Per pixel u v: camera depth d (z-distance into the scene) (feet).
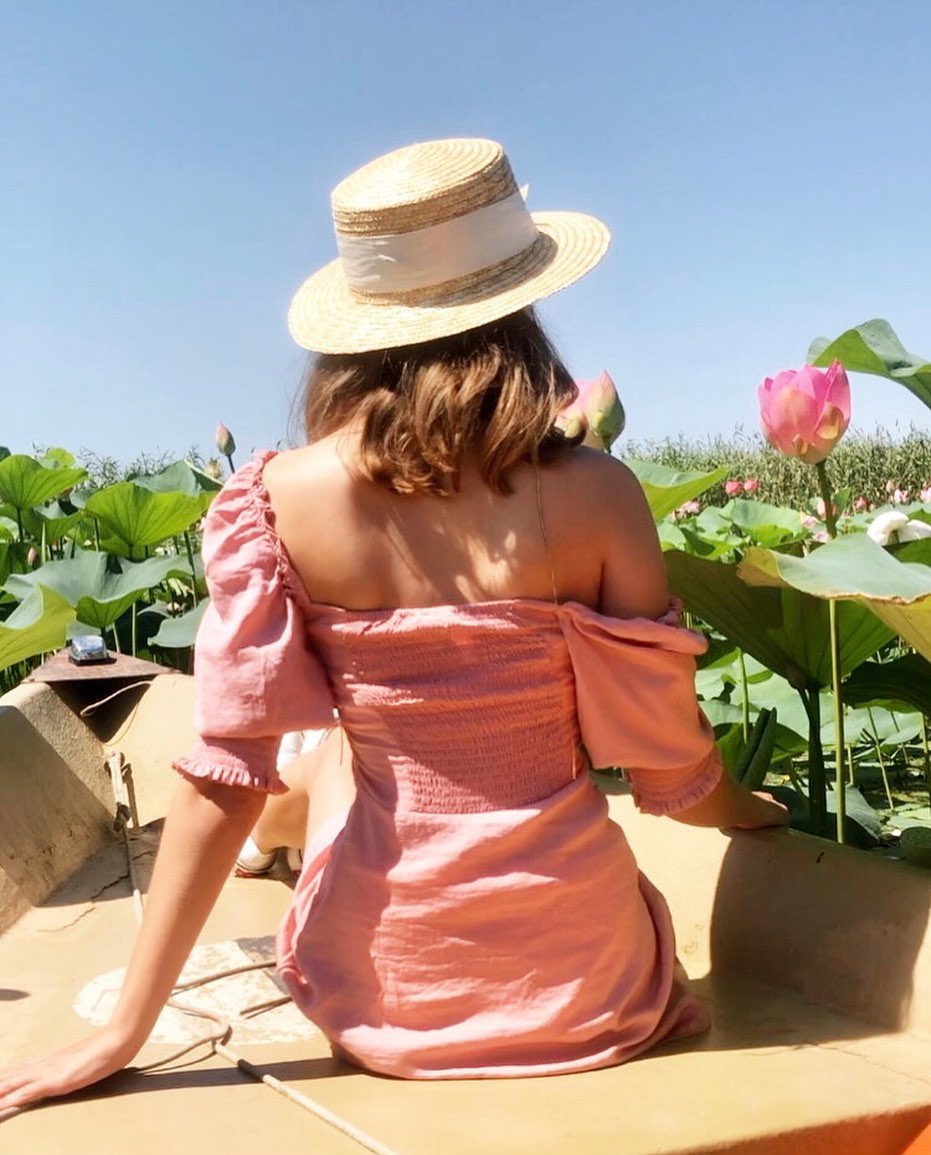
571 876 4.84
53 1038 5.63
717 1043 5.10
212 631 4.90
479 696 4.80
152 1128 4.47
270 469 4.99
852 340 8.69
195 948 6.64
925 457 33.40
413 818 4.87
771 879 5.76
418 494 4.73
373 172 4.98
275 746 4.96
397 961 4.87
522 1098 4.61
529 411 4.67
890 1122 4.51
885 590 5.28
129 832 8.84
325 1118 4.50
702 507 24.61
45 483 17.30
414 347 4.75
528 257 4.90
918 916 5.17
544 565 4.82
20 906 7.30
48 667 10.34
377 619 4.83
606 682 4.91
